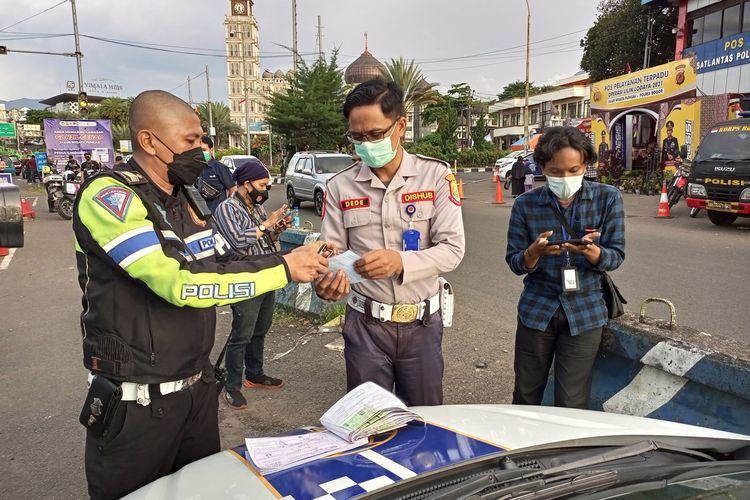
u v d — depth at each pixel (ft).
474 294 21.63
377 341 8.22
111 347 5.66
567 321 8.55
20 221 11.47
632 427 6.30
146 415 5.82
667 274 23.26
